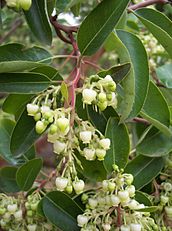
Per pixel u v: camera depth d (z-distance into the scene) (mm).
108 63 667
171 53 373
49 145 652
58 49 724
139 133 417
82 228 347
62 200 368
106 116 351
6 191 432
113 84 304
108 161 354
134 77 330
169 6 526
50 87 326
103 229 354
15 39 789
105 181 336
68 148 312
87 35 330
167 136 386
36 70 331
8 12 639
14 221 386
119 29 355
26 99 373
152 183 401
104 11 326
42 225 381
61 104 320
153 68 520
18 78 323
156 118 364
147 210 345
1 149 431
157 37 369
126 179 336
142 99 336
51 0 354
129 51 347
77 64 336
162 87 459
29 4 297
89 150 316
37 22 352
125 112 332
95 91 306
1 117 440
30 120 336
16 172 398
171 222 393
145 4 389
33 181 393
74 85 316
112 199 334
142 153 385
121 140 355
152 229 354
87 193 362
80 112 351
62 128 295
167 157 395
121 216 347
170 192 387
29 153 434
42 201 367
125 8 325
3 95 663
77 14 413
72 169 319
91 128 316
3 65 309
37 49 348
